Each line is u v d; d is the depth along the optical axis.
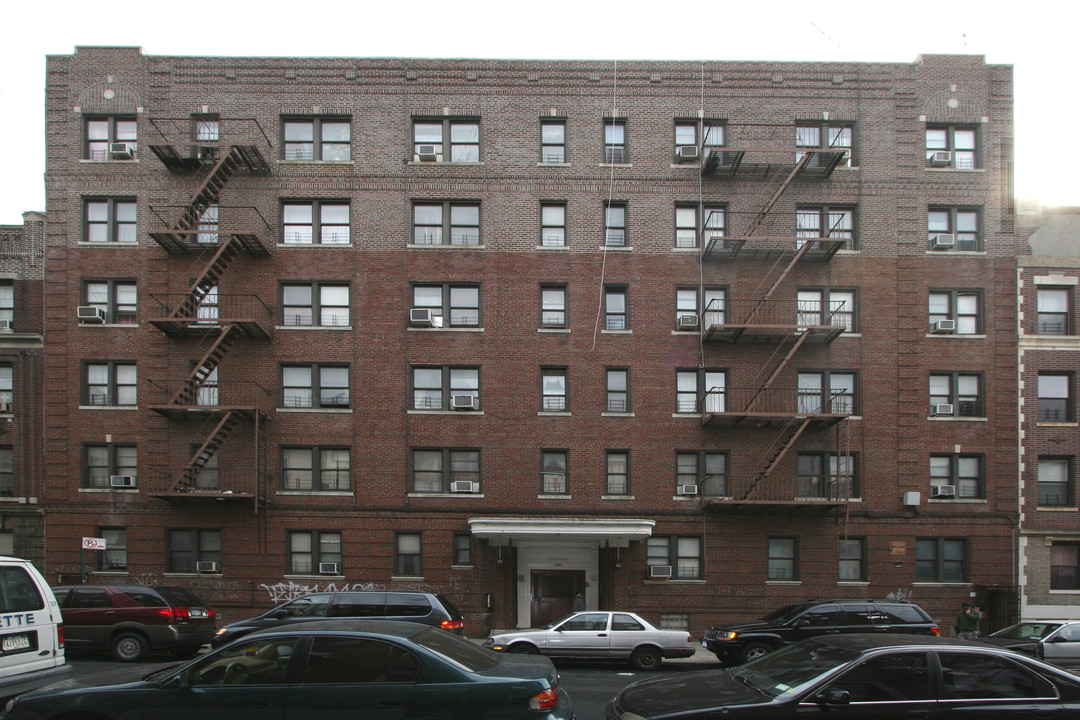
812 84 27.88
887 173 27.66
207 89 27.44
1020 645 17.91
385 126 27.52
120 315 26.88
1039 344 27.20
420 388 26.83
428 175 27.34
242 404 26.33
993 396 26.97
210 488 26.14
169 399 26.33
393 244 27.08
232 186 27.14
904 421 26.81
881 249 27.39
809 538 26.34
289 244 26.97
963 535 26.42
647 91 27.83
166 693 8.28
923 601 26.11
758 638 18.86
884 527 26.41
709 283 27.20
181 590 20.02
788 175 27.52
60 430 26.28
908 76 28.02
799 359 27.02
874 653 8.55
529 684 8.23
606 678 17.45
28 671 10.84
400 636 8.52
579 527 24.66
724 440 26.64
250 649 8.48
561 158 27.75
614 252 27.19
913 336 27.12
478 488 26.33
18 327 27.36
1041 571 26.42
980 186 27.75
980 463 26.91
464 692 8.12
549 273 27.09
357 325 26.80
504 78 27.78
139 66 27.41
